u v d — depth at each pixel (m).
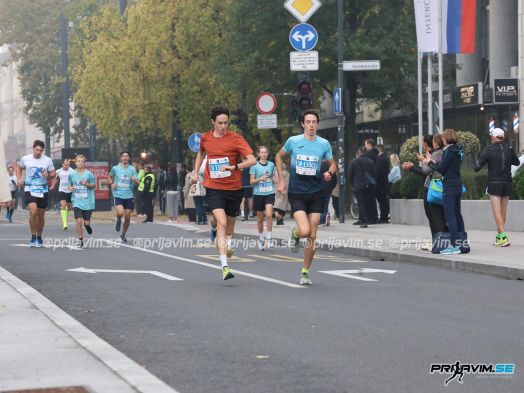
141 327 22.92
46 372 16.86
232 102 102.06
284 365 18.31
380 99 98.44
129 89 105.44
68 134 127.50
